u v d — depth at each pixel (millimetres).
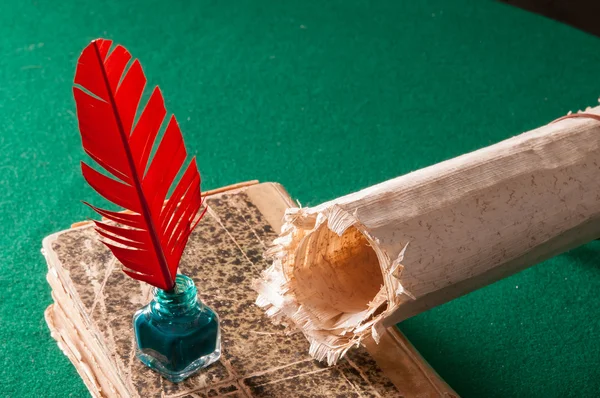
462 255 743
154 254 695
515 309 914
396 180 752
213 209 864
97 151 665
